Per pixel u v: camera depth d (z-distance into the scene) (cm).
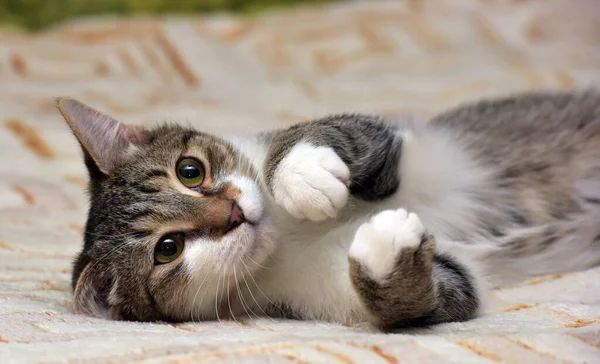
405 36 118
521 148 66
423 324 55
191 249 60
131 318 61
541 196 64
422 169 62
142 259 60
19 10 140
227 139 65
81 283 60
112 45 115
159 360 49
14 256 68
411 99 98
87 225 64
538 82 98
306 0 145
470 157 65
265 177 61
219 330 55
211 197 60
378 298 54
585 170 65
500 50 115
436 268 57
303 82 107
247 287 60
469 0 124
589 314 56
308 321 59
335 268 58
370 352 49
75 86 104
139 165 63
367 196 61
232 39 118
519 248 63
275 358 49
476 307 58
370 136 62
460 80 103
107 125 66
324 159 58
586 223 63
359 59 115
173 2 144
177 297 60
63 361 49
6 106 95
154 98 101
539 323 54
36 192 80
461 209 63
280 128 70
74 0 142
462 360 49
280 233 60
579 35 117
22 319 55
